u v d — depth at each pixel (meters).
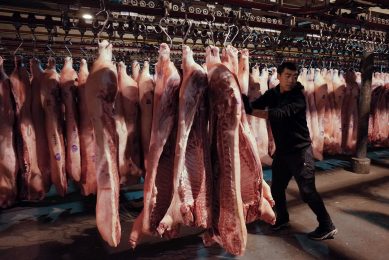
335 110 4.35
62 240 3.18
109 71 1.84
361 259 2.80
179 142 1.83
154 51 4.08
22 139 2.55
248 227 3.40
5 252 2.95
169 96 1.92
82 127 2.50
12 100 2.52
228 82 1.84
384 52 4.98
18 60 2.54
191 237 3.22
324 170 5.38
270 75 4.14
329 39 3.86
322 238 3.10
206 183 1.96
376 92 5.12
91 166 2.54
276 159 3.19
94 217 3.74
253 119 3.60
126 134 2.52
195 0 2.71
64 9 2.54
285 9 3.21
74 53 4.57
